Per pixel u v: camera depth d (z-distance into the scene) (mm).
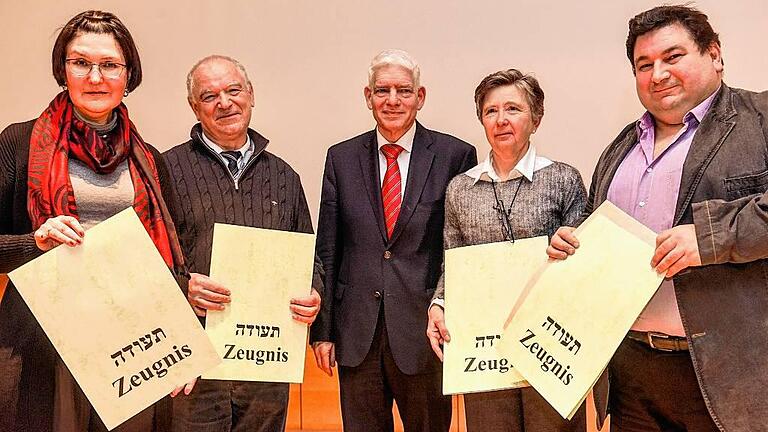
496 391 2086
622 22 3068
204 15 3365
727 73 3000
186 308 1787
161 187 2025
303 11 3301
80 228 1730
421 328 2291
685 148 1754
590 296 1736
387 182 2389
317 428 3324
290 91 3314
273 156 2346
